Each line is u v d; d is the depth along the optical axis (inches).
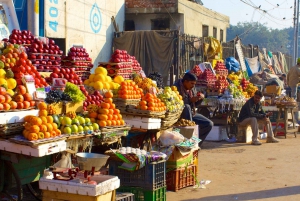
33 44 274.7
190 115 364.5
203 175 331.0
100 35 659.4
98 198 190.4
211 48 760.3
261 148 448.5
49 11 524.7
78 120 229.9
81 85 269.1
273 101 588.1
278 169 353.4
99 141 244.2
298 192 288.0
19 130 210.4
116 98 285.0
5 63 228.1
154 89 314.2
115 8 711.1
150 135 298.0
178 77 662.5
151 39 677.3
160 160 250.7
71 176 196.1
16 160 207.0
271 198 273.9
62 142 214.2
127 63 338.3
